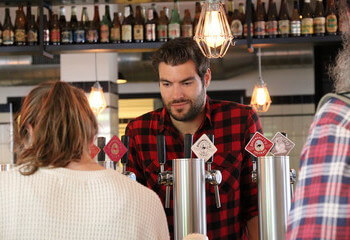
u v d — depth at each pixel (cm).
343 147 102
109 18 610
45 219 161
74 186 165
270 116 769
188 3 651
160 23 580
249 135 273
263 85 623
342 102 105
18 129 174
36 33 580
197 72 263
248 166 274
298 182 107
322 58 718
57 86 173
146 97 800
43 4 561
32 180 165
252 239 278
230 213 268
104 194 166
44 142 168
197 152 249
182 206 229
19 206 162
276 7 631
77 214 163
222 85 790
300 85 761
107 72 713
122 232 165
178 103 263
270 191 234
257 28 565
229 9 599
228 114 276
